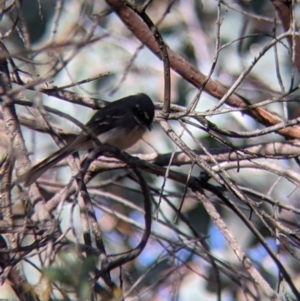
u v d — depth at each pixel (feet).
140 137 38.29
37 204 28.12
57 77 44.04
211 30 47.37
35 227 26.48
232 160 36.14
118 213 40.96
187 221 38.22
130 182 46.88
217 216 32.45
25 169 28.91
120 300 23.80
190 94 44.98
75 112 43.55
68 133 36.68
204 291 43.37
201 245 38.93
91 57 44.88
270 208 43.62
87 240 27.50
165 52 31.09
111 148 25.62
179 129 44.19
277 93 41.93
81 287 21.94
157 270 41.34
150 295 39.65
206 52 46.93
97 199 43.93
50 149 42.55
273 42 29.66
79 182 24.06
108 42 45.16
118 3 31.35
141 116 37.73
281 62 46.57
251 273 29.60
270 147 36.55
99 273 23.41
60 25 41.65
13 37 40.45
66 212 40.29
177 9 47.78
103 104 38.11
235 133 32.32
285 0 37.45
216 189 34.60
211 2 47.80
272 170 33.81
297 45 37.50
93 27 25.38
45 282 23.72
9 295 36.06
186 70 38.22
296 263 43.86
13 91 23.41
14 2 30.01
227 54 46.70
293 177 34.30
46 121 32.27
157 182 45.06
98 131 37.40
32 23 42.27
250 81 46.16
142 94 38.60
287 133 38.88
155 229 43.91
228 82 46.29
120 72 44.80
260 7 48.11
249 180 43.91
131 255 25.07
